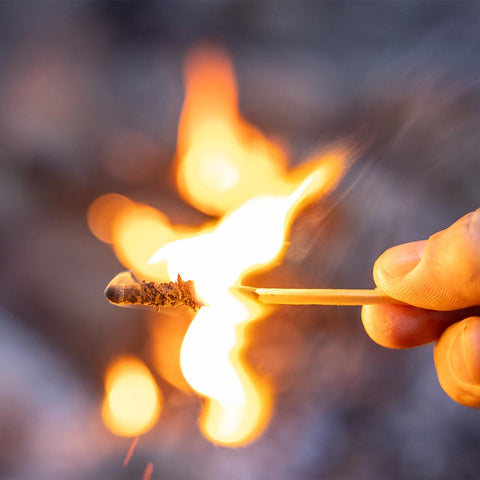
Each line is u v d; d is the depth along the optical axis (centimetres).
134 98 77
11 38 78
